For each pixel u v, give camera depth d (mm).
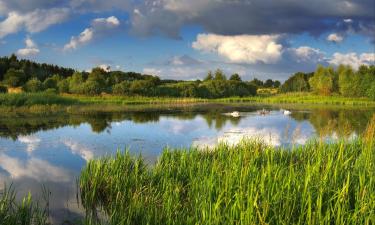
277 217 7871
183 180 11633
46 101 46562
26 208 9125
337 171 9844
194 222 8305
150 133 26938
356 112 48031
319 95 94125
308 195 8172
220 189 9109
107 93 79375
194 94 88812
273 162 12633
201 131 28406
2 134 25484
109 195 11406
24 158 18203
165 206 9211
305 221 7688
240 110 51844
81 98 67250
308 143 15977
